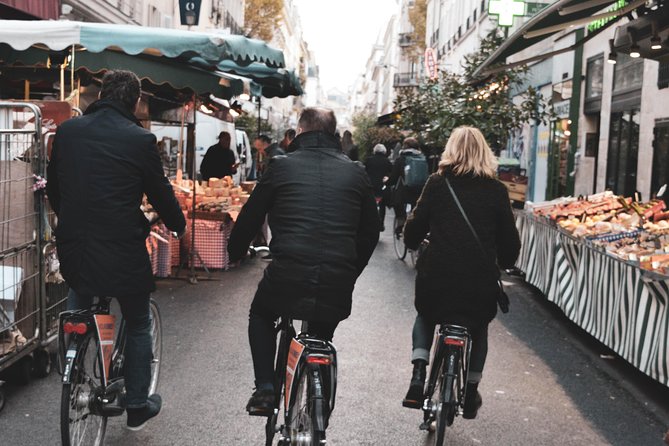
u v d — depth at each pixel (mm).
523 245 11172
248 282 10617
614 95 16906
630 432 5188
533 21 8625
